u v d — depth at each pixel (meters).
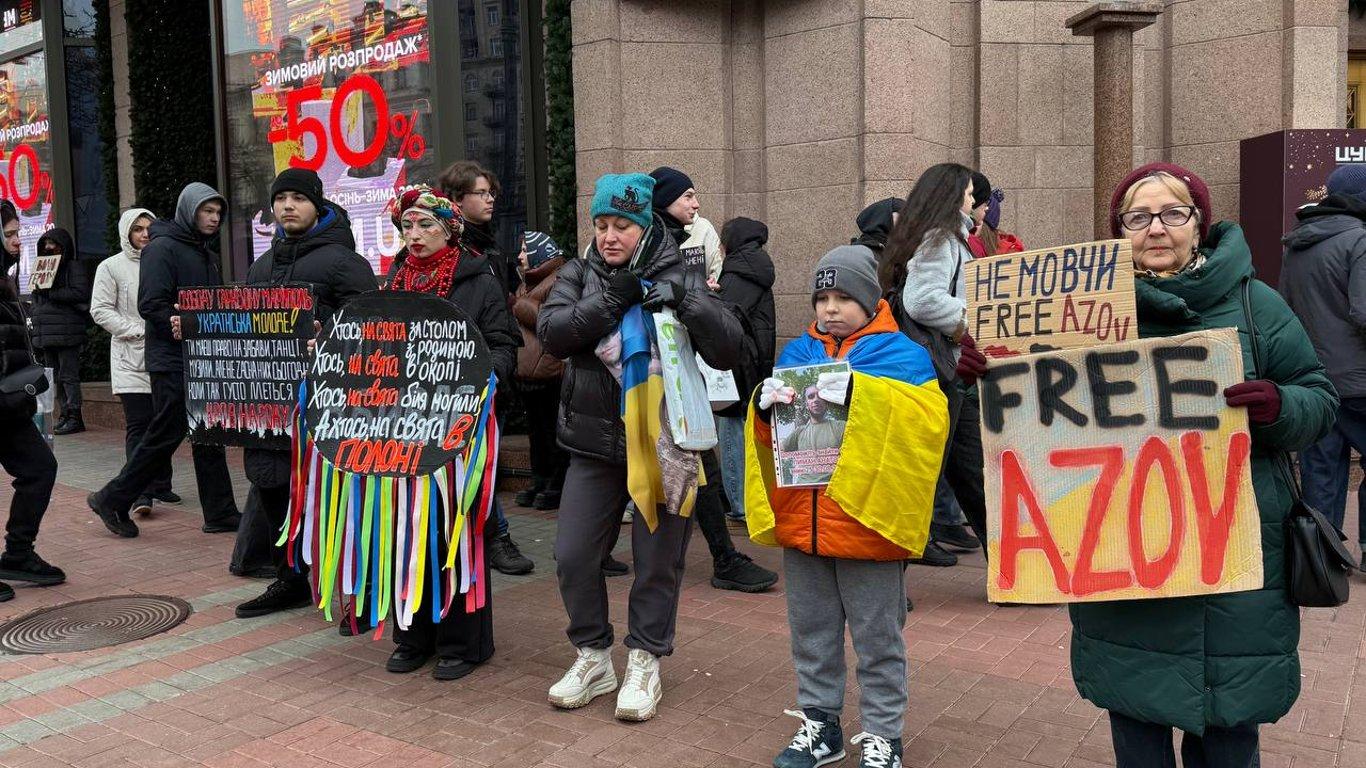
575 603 3.64
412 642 4.05
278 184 4.68
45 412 5.26
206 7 11.09
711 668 3.96
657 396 3.35
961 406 4.44
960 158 7.66
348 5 8.54
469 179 5.07
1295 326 2.32
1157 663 2.28
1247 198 7.00
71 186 12.93
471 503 3.79
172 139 10.89
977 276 2.51
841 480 2.81
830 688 3.10
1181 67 7.63
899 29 6.73
